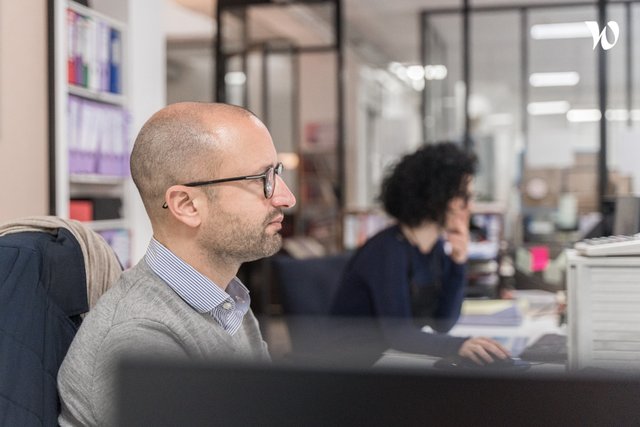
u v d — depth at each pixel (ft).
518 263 12.76
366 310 8.21
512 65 39.04
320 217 30.78
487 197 34.22
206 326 4.16
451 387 1.55
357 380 1.57
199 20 34.40
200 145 4.15
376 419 1.56
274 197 4.28
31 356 4.25
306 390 1.59
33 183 11.99
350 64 42.73
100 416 3.85
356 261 8.37
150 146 4.23
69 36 13.07
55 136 12.39
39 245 4.56
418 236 8.38
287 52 29.60
